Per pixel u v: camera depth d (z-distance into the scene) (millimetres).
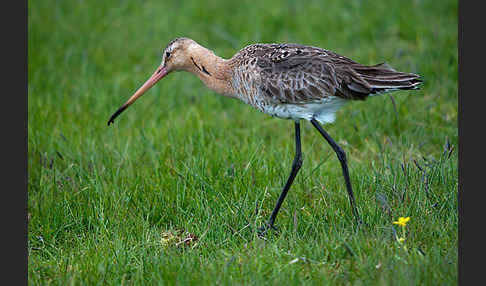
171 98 16219
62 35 19719
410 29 18109
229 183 12000
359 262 9250
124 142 14172
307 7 20688
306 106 10633
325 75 10367
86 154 13664
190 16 20891
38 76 17312
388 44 17703
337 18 19688
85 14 21047
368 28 18594
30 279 9898
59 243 11164
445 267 8938
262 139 13422
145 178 12375
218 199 11367
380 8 19750
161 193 11836
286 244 10273
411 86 10312
